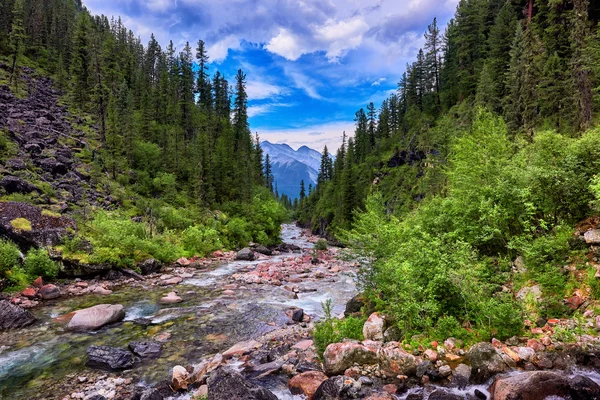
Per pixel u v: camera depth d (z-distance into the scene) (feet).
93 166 148.05
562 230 35.70
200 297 64.23
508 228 40.32
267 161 401.70
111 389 29.84
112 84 242.37
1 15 269.03
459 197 47.34
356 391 25.50
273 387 28.96
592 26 132.67
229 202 198.08
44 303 58.75
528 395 21.17
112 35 326.65
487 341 28.99
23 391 29.68
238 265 103.55
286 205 574.15
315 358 33.94
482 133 53.11
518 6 195.93
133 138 187.32
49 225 78.59
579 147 38.52
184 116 247.29
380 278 39.47
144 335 43.91
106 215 109.29
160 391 29.17
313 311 55.42
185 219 139.54
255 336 43.73
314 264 102.42
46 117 181.16
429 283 32.45
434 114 279.08
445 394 23.67
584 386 21.06
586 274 31.07
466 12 241.76
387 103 392.68
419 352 28.89
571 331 26.81
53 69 266.36
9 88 197.98
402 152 267.39
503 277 36.94
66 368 34.22
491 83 168.14
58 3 354.13
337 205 275.39
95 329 46.03
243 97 300.81
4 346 39.81
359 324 37.83
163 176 174.40
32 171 120.26
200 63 303.68
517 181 41.24
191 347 40.06
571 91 105.70
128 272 80.94
